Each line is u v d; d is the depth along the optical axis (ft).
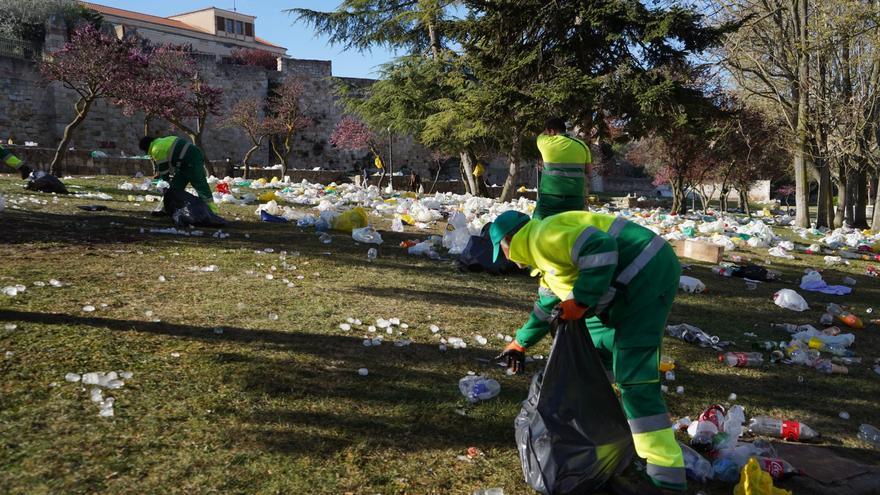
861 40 67.10
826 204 74.90
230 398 12.61
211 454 10.61
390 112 91.76
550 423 10.32
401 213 47.80
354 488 10.12
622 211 71.26
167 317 16.98
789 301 25.82
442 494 10.25
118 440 10.69
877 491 11.43
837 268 38.52
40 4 122.93
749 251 43.42
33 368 12.82
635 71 57.21
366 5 90.53
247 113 113.19
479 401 13.80
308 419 12.16
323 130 152.46
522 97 58.85
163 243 27.17
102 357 13.76
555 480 10.11
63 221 29.94
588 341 10.59
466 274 26.96
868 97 69.82
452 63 78.07
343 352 15.72
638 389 10.45
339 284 23.03
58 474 9.57
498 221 11.65
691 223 53.47
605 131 62.18
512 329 19.34
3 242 23.99
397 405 13.19
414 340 17.31
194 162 32.60
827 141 71.61
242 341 15.71
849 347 21.03
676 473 10.35
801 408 15.34
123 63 59.00
